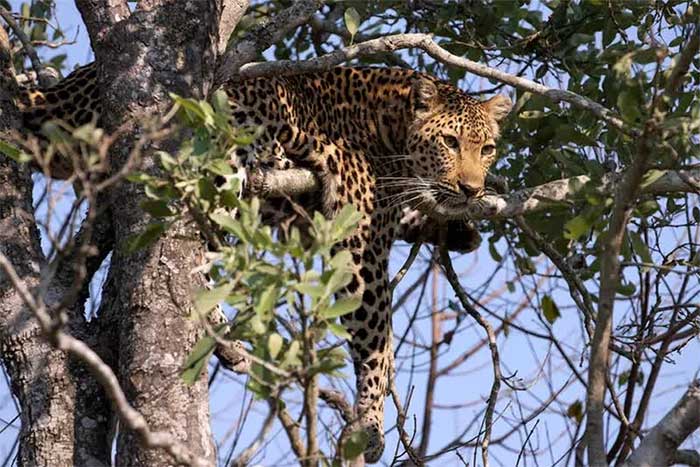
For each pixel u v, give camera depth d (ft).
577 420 39.75
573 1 44.45
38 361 33.63
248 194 39.06
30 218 35.32
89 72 41.24
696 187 33.14
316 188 44.39
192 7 33.86
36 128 40.14
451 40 44.80
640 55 32.63
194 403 31.30
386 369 45.34
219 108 26.76
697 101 30.58
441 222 45.52
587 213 31.22
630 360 38.32
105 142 22.86
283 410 26.11
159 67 33.19
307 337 24.58
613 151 39.86
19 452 33.73
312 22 46.73
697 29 28.27
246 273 24.82
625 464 27.55
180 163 25.96
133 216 32.07
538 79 43.98
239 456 24.89
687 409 27.50
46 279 22.65
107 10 34.01
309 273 24.75
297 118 44.73
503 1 44.19
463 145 45.21
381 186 46.16
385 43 36.58
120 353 31.83
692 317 37.29
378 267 45.57
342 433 26.04
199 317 25.85
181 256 31.76
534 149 43.55
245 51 36.04
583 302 41.63
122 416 23.17
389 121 46.91
